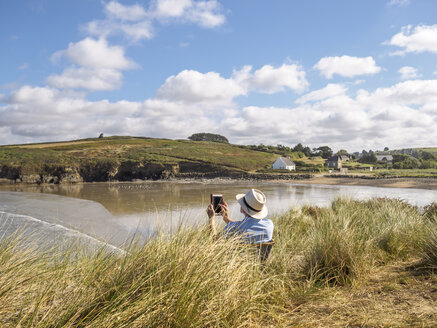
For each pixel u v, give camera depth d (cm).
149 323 200
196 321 212
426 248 402
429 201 2791
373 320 227
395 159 12581
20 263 246
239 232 341
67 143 12962
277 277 330
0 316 194
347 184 5622
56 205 2664
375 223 586
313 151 15712
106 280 246
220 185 5706
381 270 384
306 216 880
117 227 1460
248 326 231
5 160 7256
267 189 4609
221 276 256
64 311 201
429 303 253
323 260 371
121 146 11562
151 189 4747
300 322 235
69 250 341
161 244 279
